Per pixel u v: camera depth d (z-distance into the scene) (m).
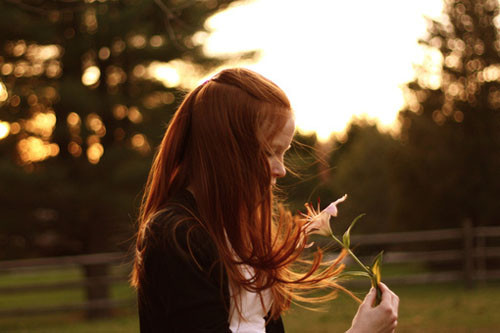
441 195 16.27
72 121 12.77
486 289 11.91
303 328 8.02
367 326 1.38
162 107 13.02
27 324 10.98
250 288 1.35
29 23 11.32
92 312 10.92
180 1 11.29
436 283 13.65
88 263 11.12
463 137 16.22
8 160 12.27
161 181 1.45
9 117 12.35
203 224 1.33
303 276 1.49
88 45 12.04
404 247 17.12
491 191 16.00
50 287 10.77
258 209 1.37
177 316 1.23
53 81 12.62
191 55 12.51
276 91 1.38
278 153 1.41
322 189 13.19
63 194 11.92
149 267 1.27
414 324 8.21
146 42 12.11
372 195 24.31
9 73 12.28
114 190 12.16
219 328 1.24
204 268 1.26
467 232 12.16
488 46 16.34
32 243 13.55
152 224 1.30
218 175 1.35
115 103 12.46
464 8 16.47
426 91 16.77
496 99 16.27
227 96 1.37
